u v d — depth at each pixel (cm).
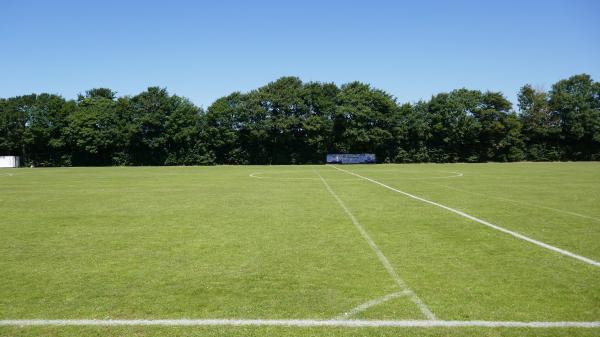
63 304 614
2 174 4209
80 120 7231
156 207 1622
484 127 7425
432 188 2311
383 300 620
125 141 7362
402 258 855
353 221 1284
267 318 559
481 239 1024
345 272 762
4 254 911
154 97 7438
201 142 7575
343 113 7344
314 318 558
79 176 3750
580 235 1064
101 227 1219
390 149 7612
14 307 604
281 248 949
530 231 1116
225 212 1484
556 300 616
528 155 7681
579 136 7444
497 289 664
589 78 8062
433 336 504
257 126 7438
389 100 7481
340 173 3922
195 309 591
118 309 593
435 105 7506
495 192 2080
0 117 7244
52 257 884
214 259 859
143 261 848
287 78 8006
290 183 2733
